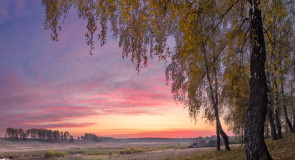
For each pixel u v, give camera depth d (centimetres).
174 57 685
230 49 738
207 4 659
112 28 627
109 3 577
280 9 745
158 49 613
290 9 1481
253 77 731
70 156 4347
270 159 690
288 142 1316
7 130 18450
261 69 723
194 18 620
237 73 760
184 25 602
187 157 2038
